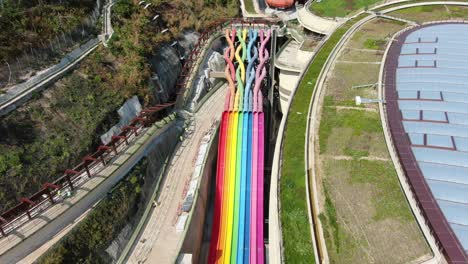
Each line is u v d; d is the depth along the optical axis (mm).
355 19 78000
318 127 50781
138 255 44594
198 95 70688
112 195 47594
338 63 62906
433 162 40656
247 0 99938
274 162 46719
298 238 38125
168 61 70938
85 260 41531
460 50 56219
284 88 74812
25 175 44250
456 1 81500
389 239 36094
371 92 54875
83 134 50844
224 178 56281
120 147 53750
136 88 59688
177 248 44031
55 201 44969
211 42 82250
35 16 60344
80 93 55281
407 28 70875
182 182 54438
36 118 49844
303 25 83125
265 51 78125
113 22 69375
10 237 40750
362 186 41781
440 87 49844
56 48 59625
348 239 36531
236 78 72000
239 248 49594
